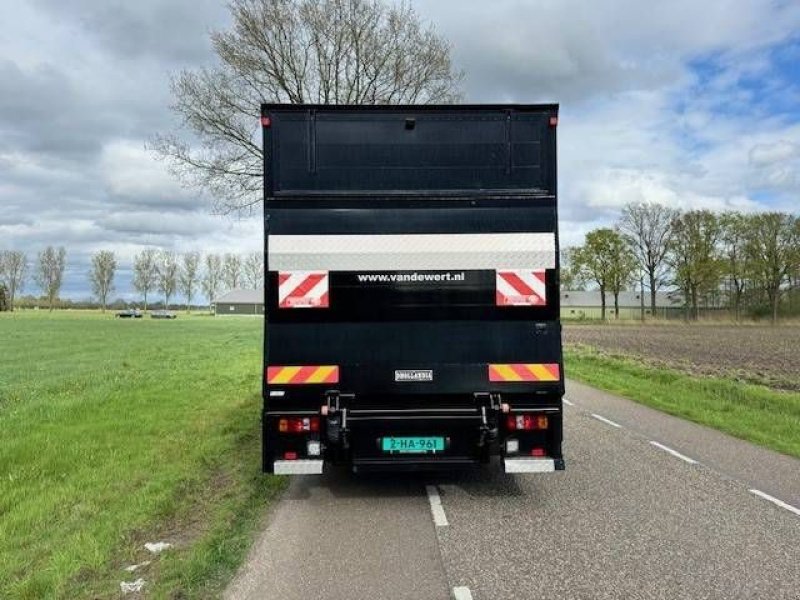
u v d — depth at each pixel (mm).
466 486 7051
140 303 126125
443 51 21312
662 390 14992
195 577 4422
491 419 6090
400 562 4816
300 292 6094
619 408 12617
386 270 6133
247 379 16422
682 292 66188
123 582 4359
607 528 5594
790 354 27031
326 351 6102
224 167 20266
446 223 6160
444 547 5141
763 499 6434
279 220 6105
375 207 6137
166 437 9055
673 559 4867
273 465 6000
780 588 4359
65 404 11711
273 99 20219
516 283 6156
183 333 48281
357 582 4445
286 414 6043
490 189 6176
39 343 35406
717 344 33938
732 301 66750
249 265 137125
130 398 12688
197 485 6730
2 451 7895
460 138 6176
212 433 9352
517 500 6480
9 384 16000
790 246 59688
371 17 20297
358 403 6160
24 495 6254
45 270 114000
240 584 4402
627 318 71438
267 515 6012
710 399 13469
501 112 6199
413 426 6137
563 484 7062
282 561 4832
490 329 6160
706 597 4223
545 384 6145
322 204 6121
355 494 6750
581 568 4695
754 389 14016
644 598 4207
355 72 20797
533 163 6195
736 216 61875
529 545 5176
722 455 8453
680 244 63781
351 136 6145
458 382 6133
